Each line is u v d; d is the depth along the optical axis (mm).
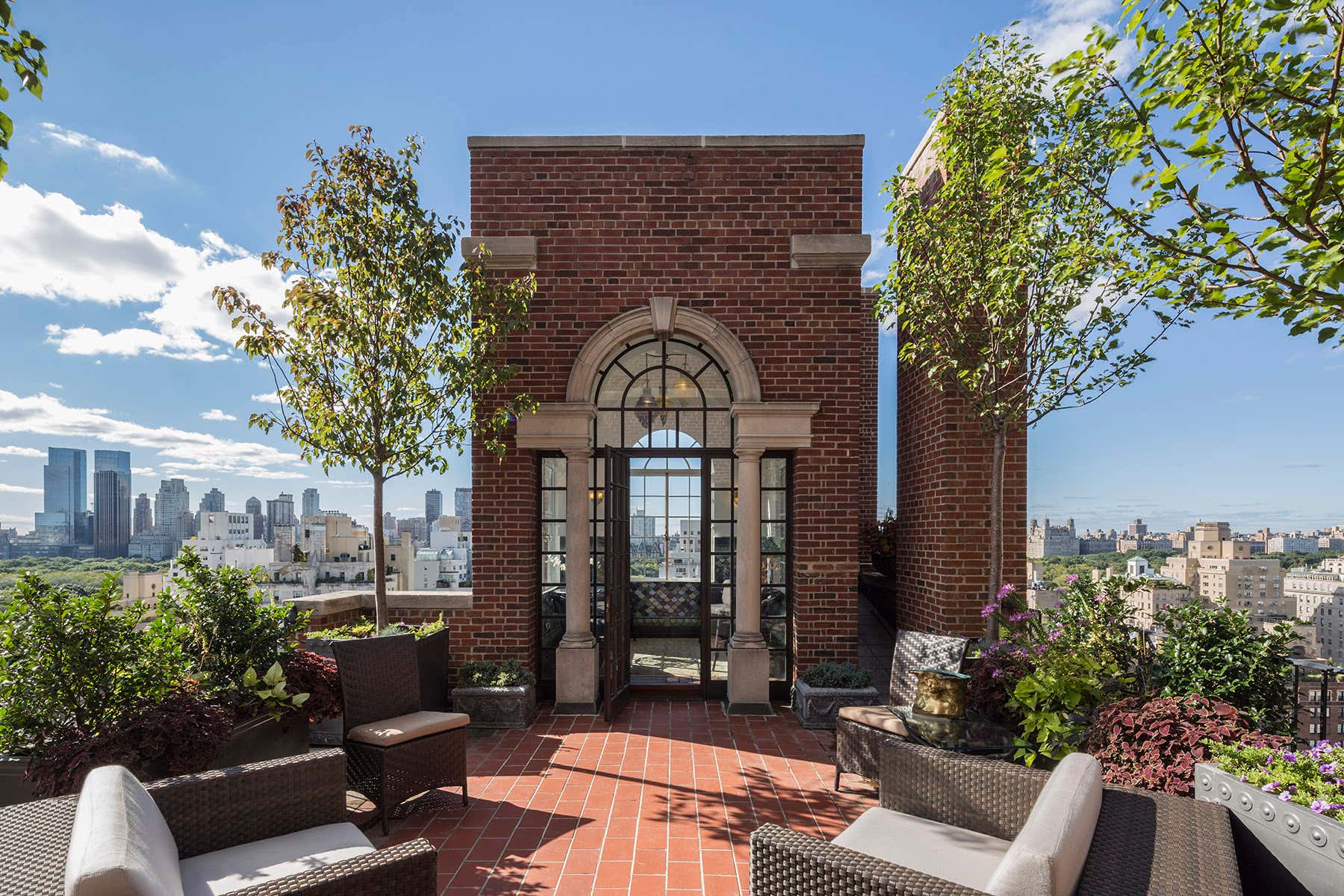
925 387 5895
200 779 2254
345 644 3652
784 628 6168
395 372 5148
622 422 6270
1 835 1671
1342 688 3146
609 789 4098
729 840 3436
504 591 5965
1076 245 3566
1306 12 2021
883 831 2359
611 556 5492
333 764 2523
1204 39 2189
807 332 5988
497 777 4289
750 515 5895
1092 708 3539
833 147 5996
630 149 6012
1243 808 2000
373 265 5020
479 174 6004
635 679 6250
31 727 3150
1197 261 2480
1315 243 2105
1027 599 5379
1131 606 4016
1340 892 1699
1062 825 1508
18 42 2432
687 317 5961
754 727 5348
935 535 5621
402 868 1811
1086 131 4012
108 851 1381
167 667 3543
